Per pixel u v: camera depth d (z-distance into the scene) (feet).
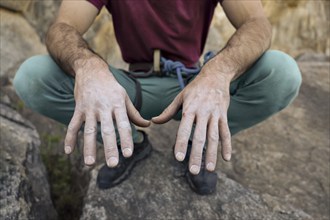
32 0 9.60
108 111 3.28
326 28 13.89
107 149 3.10
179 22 5.03
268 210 5.06
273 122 7.60
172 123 7.45
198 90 3.43
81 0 4.88
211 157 3.18
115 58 10.62
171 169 5.35
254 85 4.56
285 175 6.18
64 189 6.36
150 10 4.95
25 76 4.52
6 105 7.20
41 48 9.34
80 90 3.47
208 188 5.00
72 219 5.95
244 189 5.34
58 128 7.71
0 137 5.68
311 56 12.91
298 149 6.85
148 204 4.90
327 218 5.41
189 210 4.87
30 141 5.84
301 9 13.66
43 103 4.70
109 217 4.73
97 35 10.48
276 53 4.49
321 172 6.28
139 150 5.29
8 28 8.96
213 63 3.78
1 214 4.53
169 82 4.97
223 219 4.83
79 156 6.67
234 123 4.96
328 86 9.26
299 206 5.57
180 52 5.14
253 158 6.52
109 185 5.02
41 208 5.23
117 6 5.10
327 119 7.92
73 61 3.91
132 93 4.86
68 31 4.47
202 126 3.25
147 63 5.25
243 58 4.02
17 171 5.09
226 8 4.92
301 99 8.59
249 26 4.46
